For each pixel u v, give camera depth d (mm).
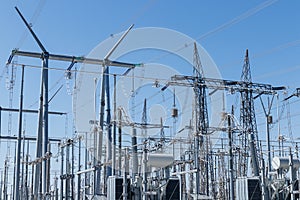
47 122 35156
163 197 25469
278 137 36656
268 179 25812
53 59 34594
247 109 43438
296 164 25250
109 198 24516
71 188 32719
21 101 32344
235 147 36000
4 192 51219
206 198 28328
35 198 34594
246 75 46406
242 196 25281
